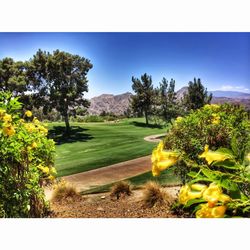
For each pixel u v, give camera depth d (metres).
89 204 6.05
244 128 4.64
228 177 1.34
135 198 6.18
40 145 4.14
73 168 7.62
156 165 1.39
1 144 3.12
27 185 3.63
